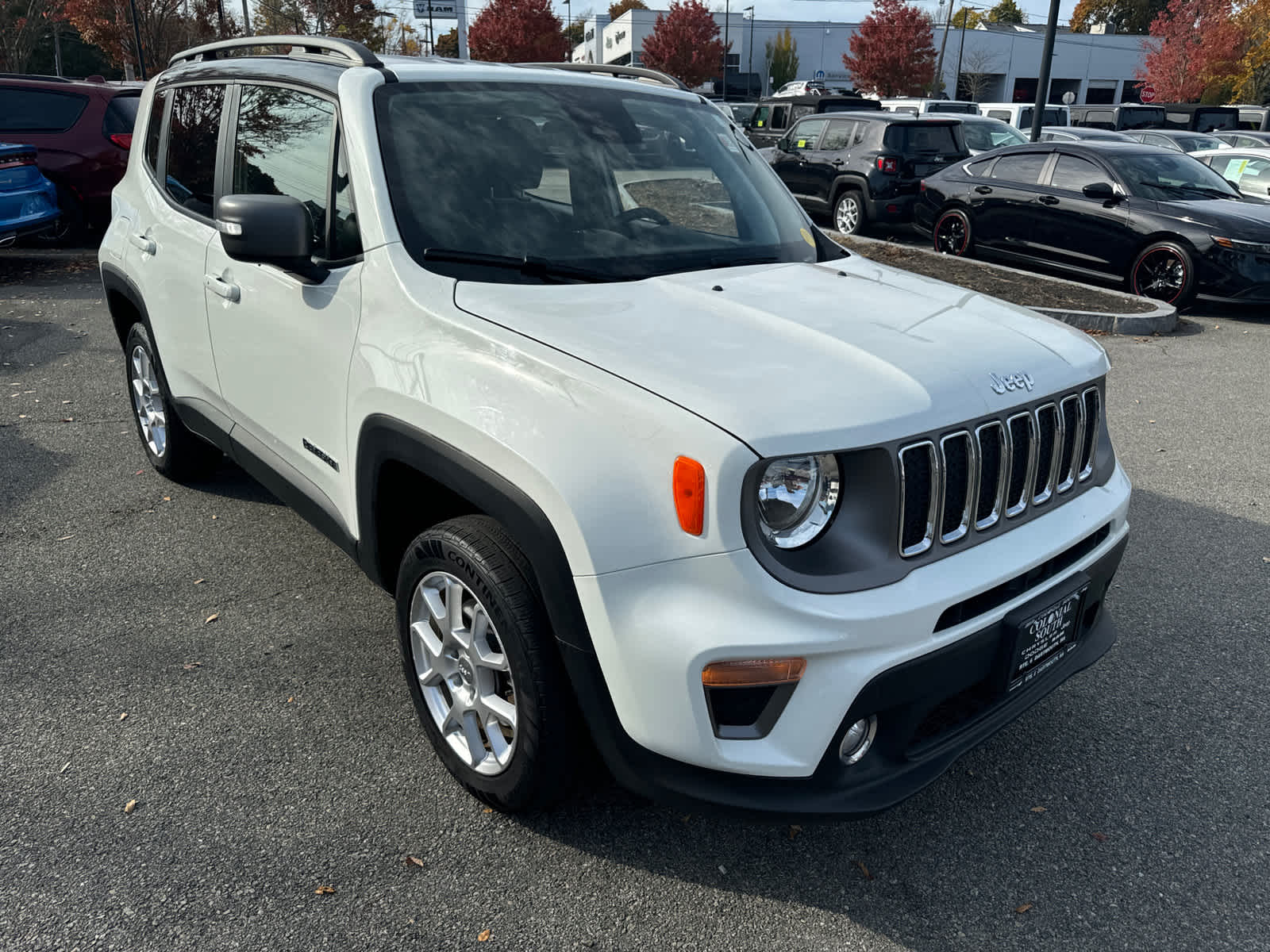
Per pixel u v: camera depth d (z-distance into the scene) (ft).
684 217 10.39
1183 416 20.75
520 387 7.30
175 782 8.89
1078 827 8.61
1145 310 28.76
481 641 8.09
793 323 7.91
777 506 6.53
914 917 7.60
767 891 7.82
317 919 7.40
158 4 102.47
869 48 150.71
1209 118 75.10
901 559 6.89
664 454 6.51
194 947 7.11
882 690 6.77
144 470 16.42
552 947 7.23
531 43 156.15
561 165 10.03
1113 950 7.32
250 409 11.31
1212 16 120.06
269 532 14.11
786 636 6.43
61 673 10.55
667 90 12.21
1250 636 11.87
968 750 7.59
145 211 13.85
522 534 7.15
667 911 7.59
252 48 12.85
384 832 8.32
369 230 9.00
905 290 9.46
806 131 47.91
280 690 10.35
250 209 8.57
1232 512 15.65
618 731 7.12
